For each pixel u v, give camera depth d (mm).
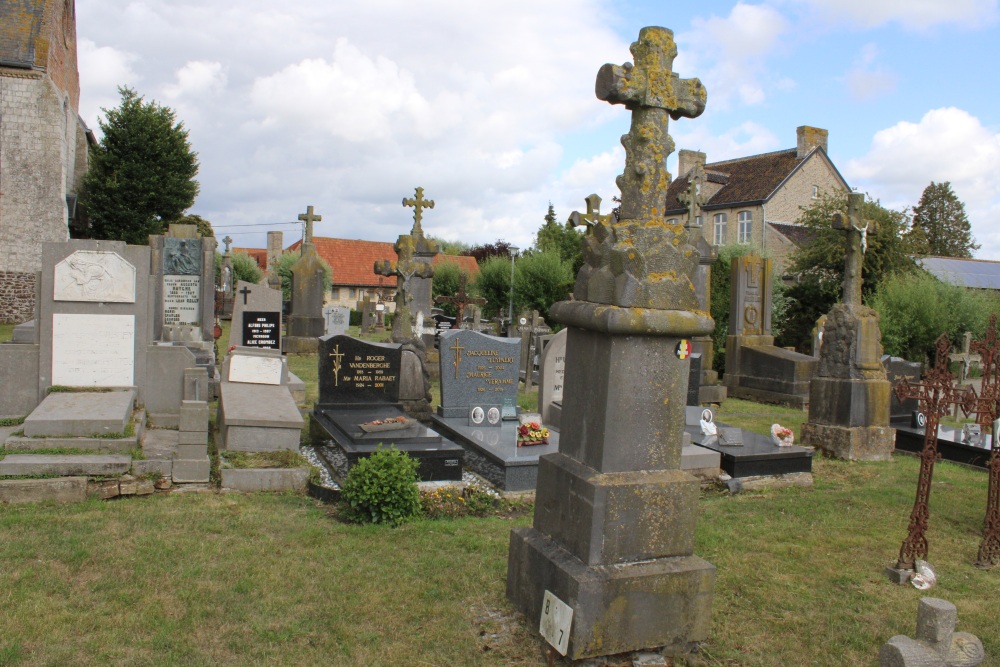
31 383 9367
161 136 37469
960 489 9680
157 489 7797
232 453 8766
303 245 23469
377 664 4559
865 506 8680
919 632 4059
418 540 6676
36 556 5852
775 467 9594
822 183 38469
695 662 4762
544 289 37094
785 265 34531
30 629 4699
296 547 6387
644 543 4789
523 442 9344
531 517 7730
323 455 9984
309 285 23219
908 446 12242
